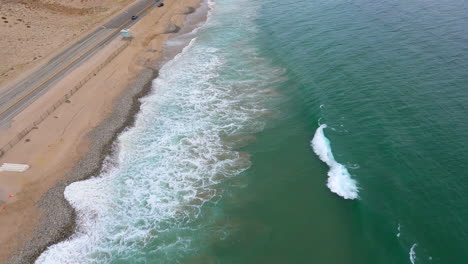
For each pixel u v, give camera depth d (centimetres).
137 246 2678
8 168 3325
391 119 3559
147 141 3784
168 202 3042
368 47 5044
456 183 2759
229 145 3669
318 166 3269
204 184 3212
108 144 3719
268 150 3550
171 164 3456
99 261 2572
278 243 2639
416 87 3953
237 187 3159
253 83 4753
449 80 3972
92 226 2833
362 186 2923
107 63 5272
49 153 3534
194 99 4484
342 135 3497
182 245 2672
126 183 3247
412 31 5291
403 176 2916
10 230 2756
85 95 4494
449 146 3103
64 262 2566
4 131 3784
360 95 4019
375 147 3266
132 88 4750
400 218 2591
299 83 4534
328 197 2945
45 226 2808
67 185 3191
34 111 4103
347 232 2647
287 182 3158
